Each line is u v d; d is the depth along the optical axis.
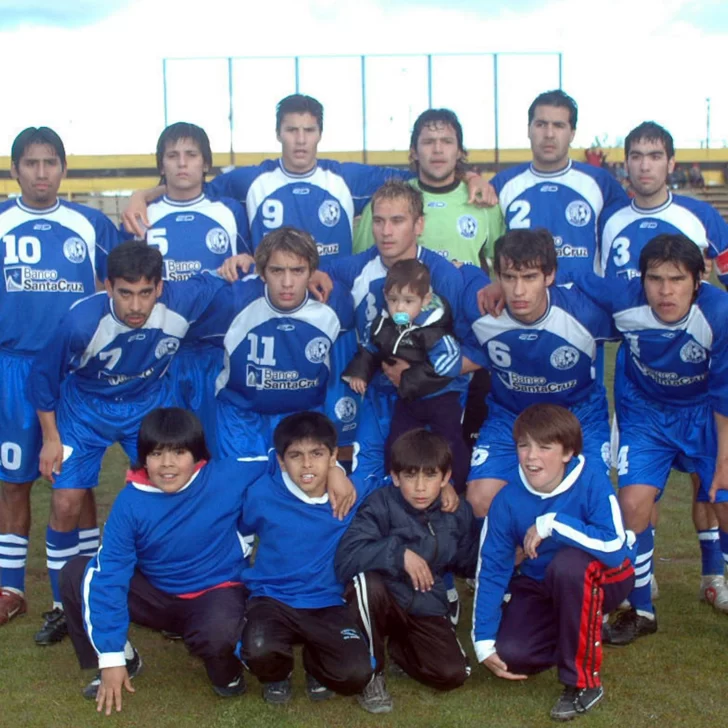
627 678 3.57
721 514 4.00
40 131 4.45
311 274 4.09
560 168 5.13
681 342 3.88
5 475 4.36
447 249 5.00
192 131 4.83
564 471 3.54
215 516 3.56
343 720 3.28
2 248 4.45
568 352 4.12
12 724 3.27
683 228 4.82
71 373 4.28
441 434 4.25
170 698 3.49
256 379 4.31
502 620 3.58
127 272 3.78
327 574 3.55
